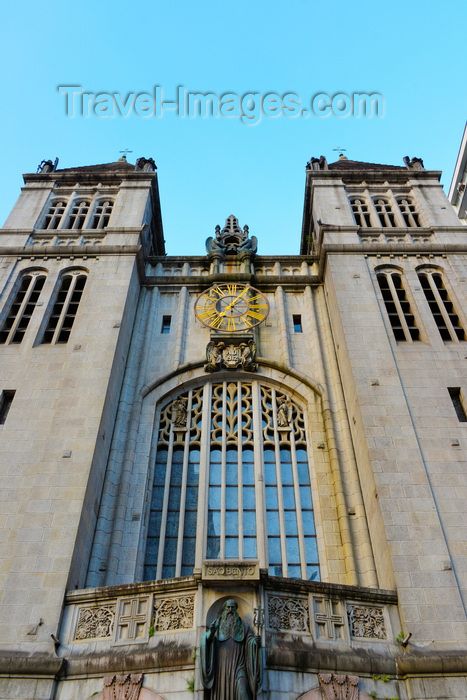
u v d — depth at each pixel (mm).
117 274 29516
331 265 30203
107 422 23641
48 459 21141
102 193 36938
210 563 16406
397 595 17938
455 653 16531
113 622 17016
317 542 22062
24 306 28703
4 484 20859
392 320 28250
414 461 21156
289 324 30109
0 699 15547
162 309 30953
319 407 26125
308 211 38844
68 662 16266
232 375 27562
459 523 19609
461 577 18266
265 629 15945
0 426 22750
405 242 32844
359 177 38156
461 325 27656
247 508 23000
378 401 23203
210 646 15070
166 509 22953
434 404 23375
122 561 20984
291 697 15086
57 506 19766
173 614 16578
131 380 27000
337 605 17453
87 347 25500
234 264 33625
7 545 19109
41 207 35219
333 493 23109
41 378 24672
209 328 29594
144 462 23969
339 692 15516
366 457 21844
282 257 33719
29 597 17609
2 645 16625
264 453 24844
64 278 30344
